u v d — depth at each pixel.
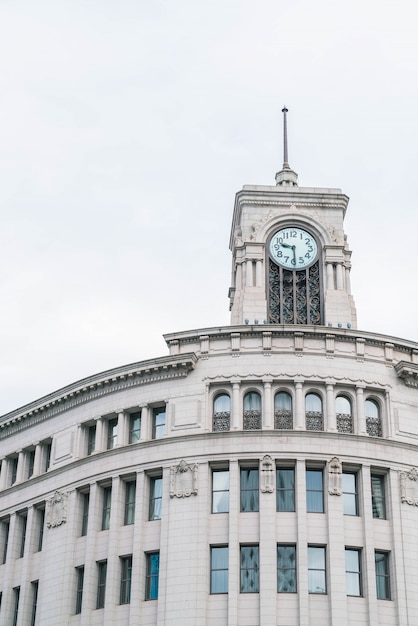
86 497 74.75
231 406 70.94
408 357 74.31
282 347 72.12
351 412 71.38
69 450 76.44
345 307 82.88
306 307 83.69
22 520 79.81
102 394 75.81
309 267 85.25
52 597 72.19
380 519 68.44
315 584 65.81
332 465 68.44
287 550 66.69
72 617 70.62
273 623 63.88
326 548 66.69
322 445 69.00
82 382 76.75
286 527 67.00
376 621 64.88
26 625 74.31
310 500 68.31
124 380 74.75
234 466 68.62
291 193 87.44
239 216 87.88
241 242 85.88
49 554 74.25
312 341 72.44
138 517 69.69
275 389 71.38
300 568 65.50
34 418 81.19
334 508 67.44
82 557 72.00
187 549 67.06
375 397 72.25
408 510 68.75
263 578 65.12
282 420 70.56
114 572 69.25
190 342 73.88
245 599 65.19
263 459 68.44
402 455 70.25
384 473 69.94
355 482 69.44
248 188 87.44
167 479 69.81
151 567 68.62
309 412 70.94
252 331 72.56
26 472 81.00
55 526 74.75
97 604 69.94
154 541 68.88
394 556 67.25
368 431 71.06
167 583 66.62
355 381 71.62
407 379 72.69
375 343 73.25
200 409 71.19
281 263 85.25
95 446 74.81
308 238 86.25
